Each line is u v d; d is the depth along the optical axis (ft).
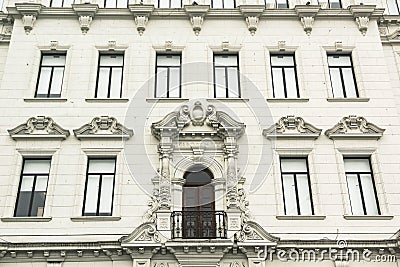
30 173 61.57
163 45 70.13
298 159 63.31
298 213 59.98
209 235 56.24
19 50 69.15
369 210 60.49
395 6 77.97
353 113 65.82
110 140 62.80
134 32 71.20
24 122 63.87
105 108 65.41
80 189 59.88
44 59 69.77
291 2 74.74
